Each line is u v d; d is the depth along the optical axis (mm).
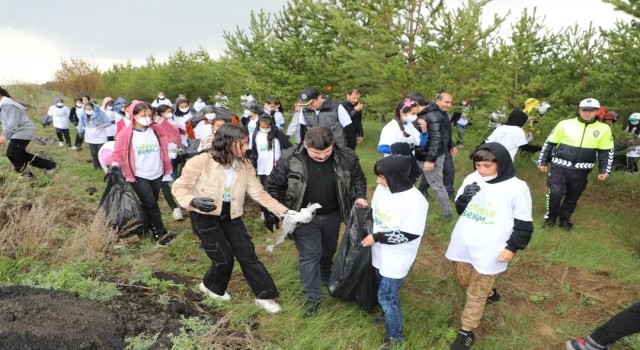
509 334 3445
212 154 3064
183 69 26250
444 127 5863
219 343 2771
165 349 2631
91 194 6039
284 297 3631
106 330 2635
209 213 3111
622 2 6477
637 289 4137
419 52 8773
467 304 3102
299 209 3326
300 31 12094
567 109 8359
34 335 2381
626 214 6695
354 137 5254
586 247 4969
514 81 8195
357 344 3107
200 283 3641
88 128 8359
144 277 3500
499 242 2941
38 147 10133
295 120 6031
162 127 4793
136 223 4410
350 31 9383
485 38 8766
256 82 12414
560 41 9664
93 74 27906
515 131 5086
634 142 7156
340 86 11438
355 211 3301
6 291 2795
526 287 4141
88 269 3504
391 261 2908
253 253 3365
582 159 5266
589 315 3719
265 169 5652
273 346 2902
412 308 3637
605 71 8305
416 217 2787
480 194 3023
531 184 8023
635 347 3215
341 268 3297
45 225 3932
